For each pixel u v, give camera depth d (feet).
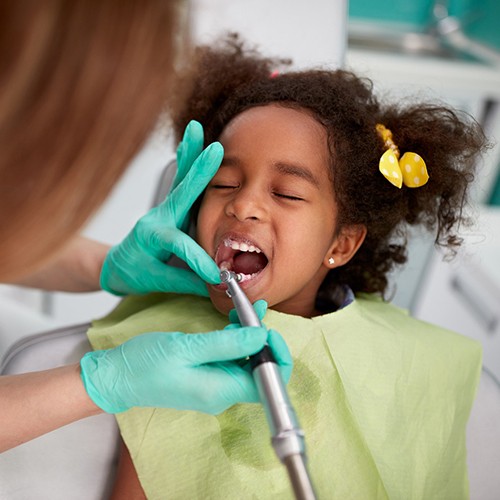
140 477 2.63
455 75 7.31
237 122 3.01
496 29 7.98
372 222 3.27
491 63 7.71
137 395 2.41
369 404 2.84
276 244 2.85
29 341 3.20
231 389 2.35
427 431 2.96
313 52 4.63
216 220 2.90
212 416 2.73
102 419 3.00
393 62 7.23
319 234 2.97
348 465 2.73
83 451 2.91
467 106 7.64
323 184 2.97
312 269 3.00
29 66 1.51
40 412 2.44
